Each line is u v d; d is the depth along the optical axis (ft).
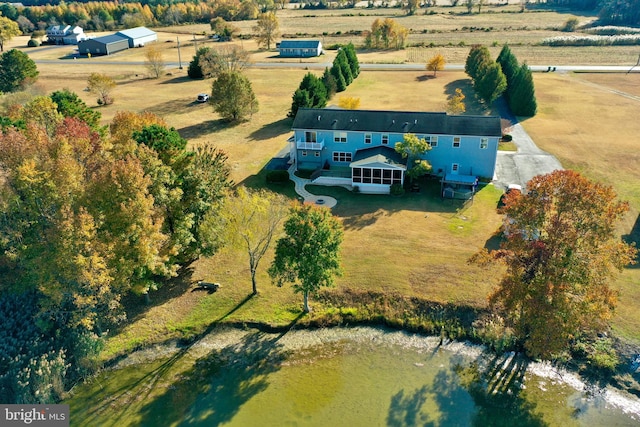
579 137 200.64
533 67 322.14
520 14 572.51
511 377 92.84
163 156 117.91
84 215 90.43
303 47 391.65
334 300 111.65
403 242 129.08
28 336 101.30
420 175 167.32
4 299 110.11
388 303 109.60
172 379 94.58
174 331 105.29
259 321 107.14
